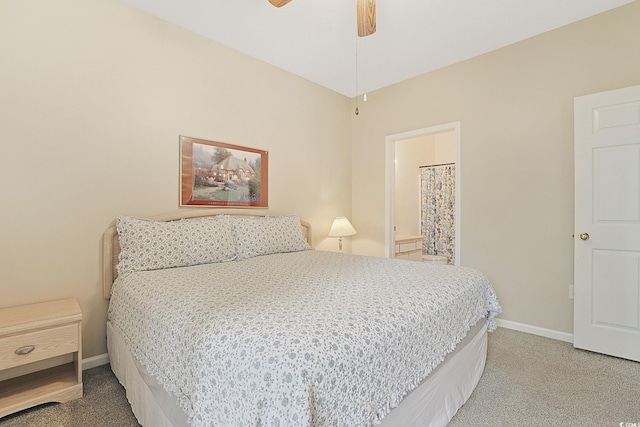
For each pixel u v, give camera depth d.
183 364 1.05
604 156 2.18
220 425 0.86
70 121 1.92
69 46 1.92
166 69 2.35
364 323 1.02
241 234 2.49
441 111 3.16
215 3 2.14
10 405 1.49
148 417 1.31
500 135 2.77
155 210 2.30
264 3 2.14
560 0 2.13
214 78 2.64
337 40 2.63
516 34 2.54
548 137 2.52
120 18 2.12
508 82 2.72
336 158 3.84
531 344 2.38
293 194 3.33
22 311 1.66
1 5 1.71
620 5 2.20
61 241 1.90
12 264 1.74
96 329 2.03
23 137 1.77
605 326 2.18
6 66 1.72
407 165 5.52
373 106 3.80
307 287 1.46
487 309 1.90
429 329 1.25
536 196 2.58
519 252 2.67
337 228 3.49
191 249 2.12
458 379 1.55
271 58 2.95
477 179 2.90
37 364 1.84
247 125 2.89
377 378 0.97
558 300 2.48
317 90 3.58
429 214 5.68
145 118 2.24
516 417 1.50
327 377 0.80
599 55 2.29
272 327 0.94
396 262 2.23
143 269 1.91
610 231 2.16
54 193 1.87
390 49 2.77
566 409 1.56
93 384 1.80
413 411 1.19
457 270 1.91
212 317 1.06
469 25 2.41
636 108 2.05
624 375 1.90
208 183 2.60
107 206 2.08
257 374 0.79
